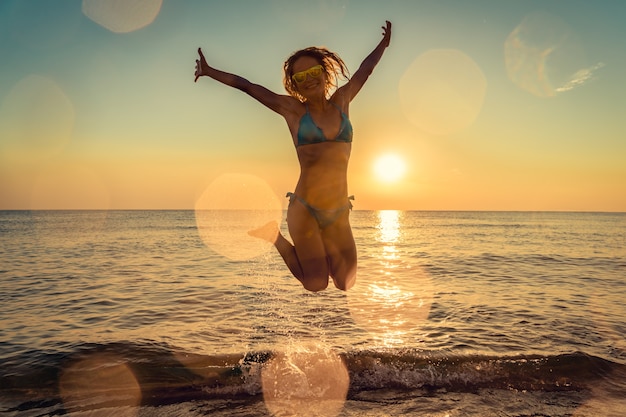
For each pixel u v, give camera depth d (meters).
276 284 15.12
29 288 14.46
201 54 3.73
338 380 6.83
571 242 37.25
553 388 6.53
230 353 7.87
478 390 6.49
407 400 6.20
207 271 18.53
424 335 8.91
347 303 12.01
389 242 37.72
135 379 6.88
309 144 3.52
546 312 10.96
